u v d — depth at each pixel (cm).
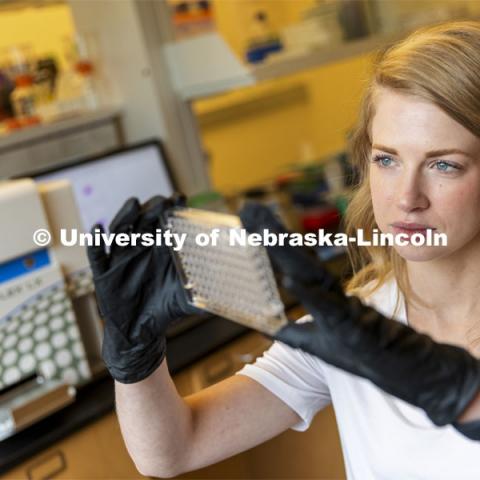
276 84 386
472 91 87
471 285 106
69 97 262
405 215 93
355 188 122
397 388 71
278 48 260
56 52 333
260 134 384
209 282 81
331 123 404
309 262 69
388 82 92
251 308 75
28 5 256
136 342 96
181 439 108
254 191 294
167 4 254
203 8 254
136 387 102
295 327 73
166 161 261
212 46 245
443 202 91
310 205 287
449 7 288
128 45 255
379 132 94
